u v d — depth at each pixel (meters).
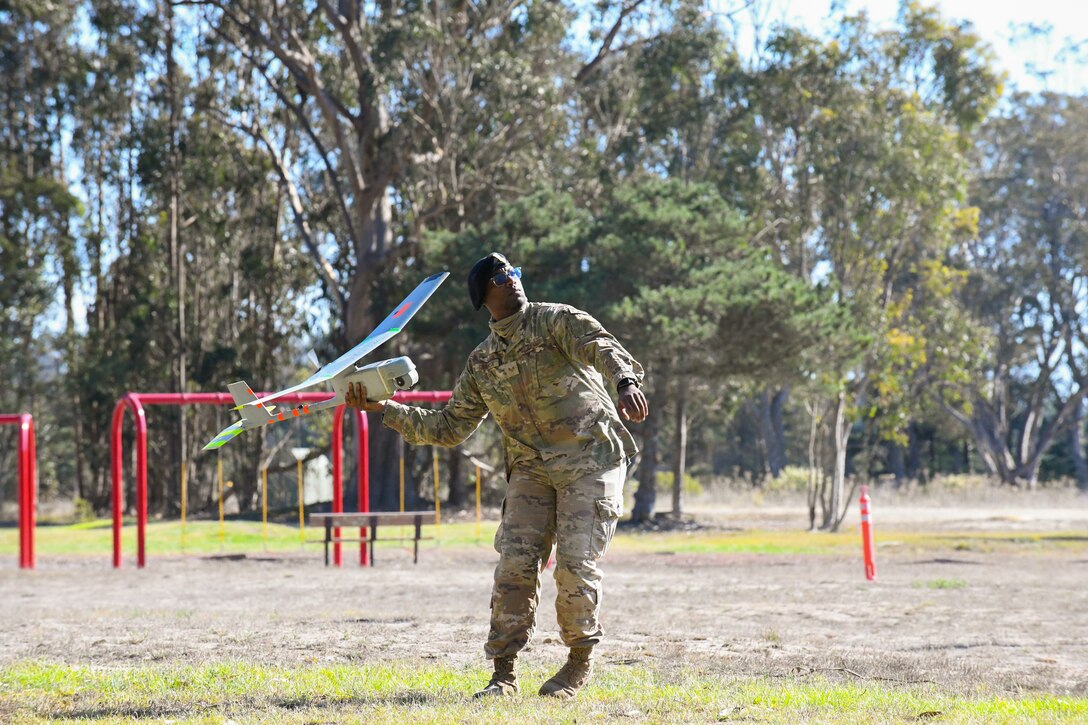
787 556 42.97
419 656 15.09
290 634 18.05
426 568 36.84
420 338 74.12
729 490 112.75
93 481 105.25
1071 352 132.88
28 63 99.25
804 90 78.56
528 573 10.66
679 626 19.33
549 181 84.00
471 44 78.06
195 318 106.06
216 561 41.06
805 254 86.81
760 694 11.03
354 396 10.38
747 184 87.00
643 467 76.38
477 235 72.69
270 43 79.12
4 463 115.19
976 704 10.48
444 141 78.56
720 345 66.06
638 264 67.88
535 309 10.45
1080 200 128.62
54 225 101.31
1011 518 78.44
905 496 103.44
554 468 10.38
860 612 22.03
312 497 121.81
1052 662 15.25
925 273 81.06
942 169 74.88
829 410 77.00
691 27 83.44
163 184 93.94
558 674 10.76
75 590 29.45
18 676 12.98
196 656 15.35
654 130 86.44
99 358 99.19
